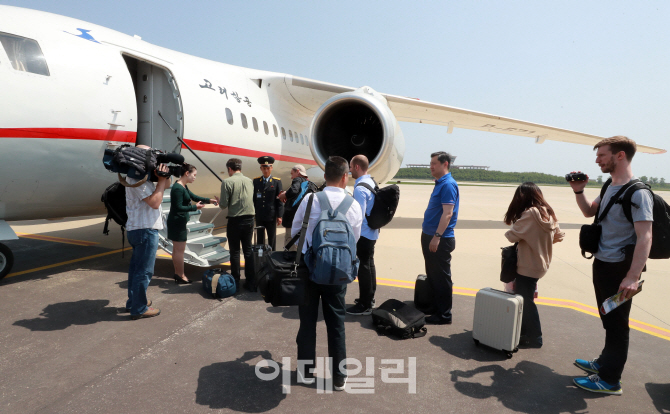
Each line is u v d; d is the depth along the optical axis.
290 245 2.51
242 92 7.37
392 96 8.45
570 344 3.26
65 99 4.20
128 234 3.36
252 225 4.33
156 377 2.55
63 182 4.39
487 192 32.44
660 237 2.24
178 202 4.21
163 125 5.87
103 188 4.89
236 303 3.96
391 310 3.41
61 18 4.88
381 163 6.65
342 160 2.53
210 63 7.15
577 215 14.45
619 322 2.45
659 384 2.66
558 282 5.29
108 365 2.68
